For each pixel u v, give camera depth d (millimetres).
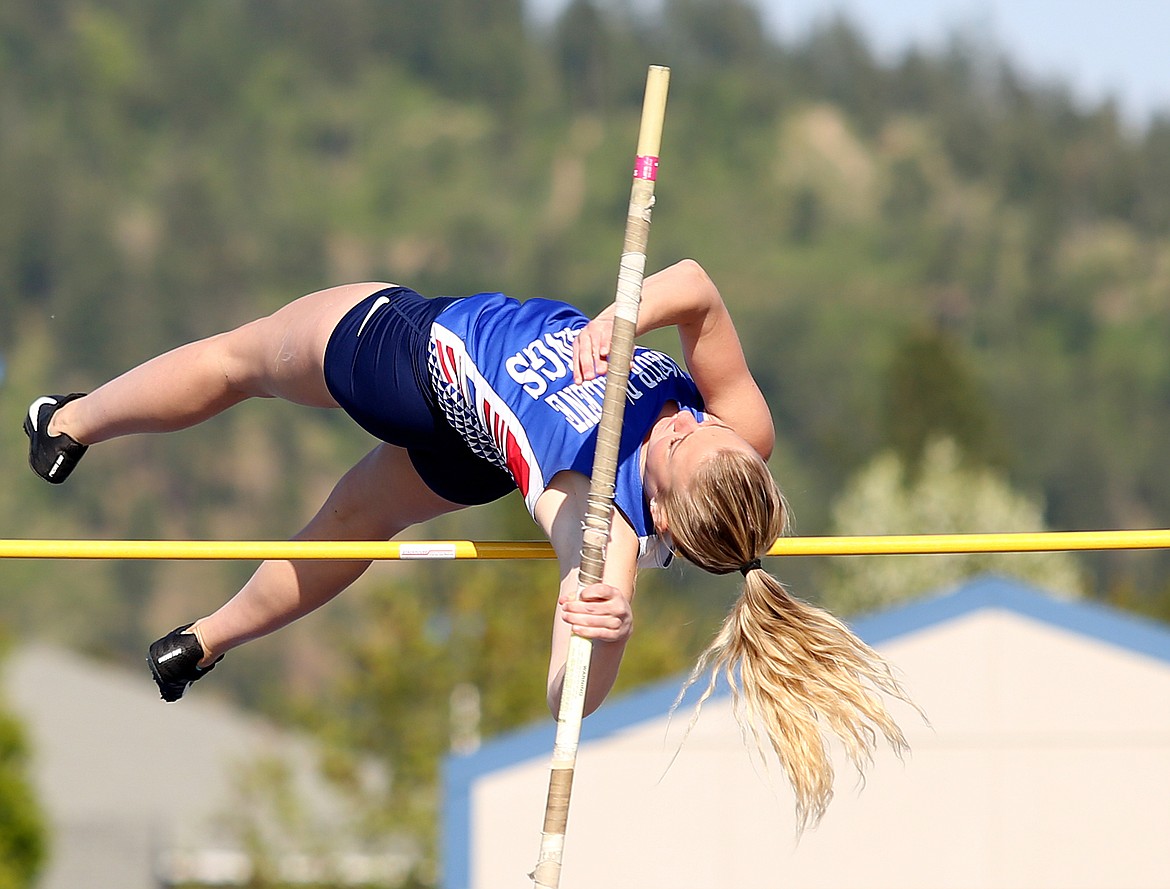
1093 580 103562
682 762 31047
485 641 62094
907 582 94812
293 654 180250
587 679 11617
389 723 61375
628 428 12055
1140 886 30688
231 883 67938
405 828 59656
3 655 51375
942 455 102562
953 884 30719
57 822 68688
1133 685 31078
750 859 30781
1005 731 31125
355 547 13664
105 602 192250
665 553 12258
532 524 80875
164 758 76562
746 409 12578
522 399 12234
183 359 13812
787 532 13570
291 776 61500
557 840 11578
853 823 30938
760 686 11453
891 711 31375
